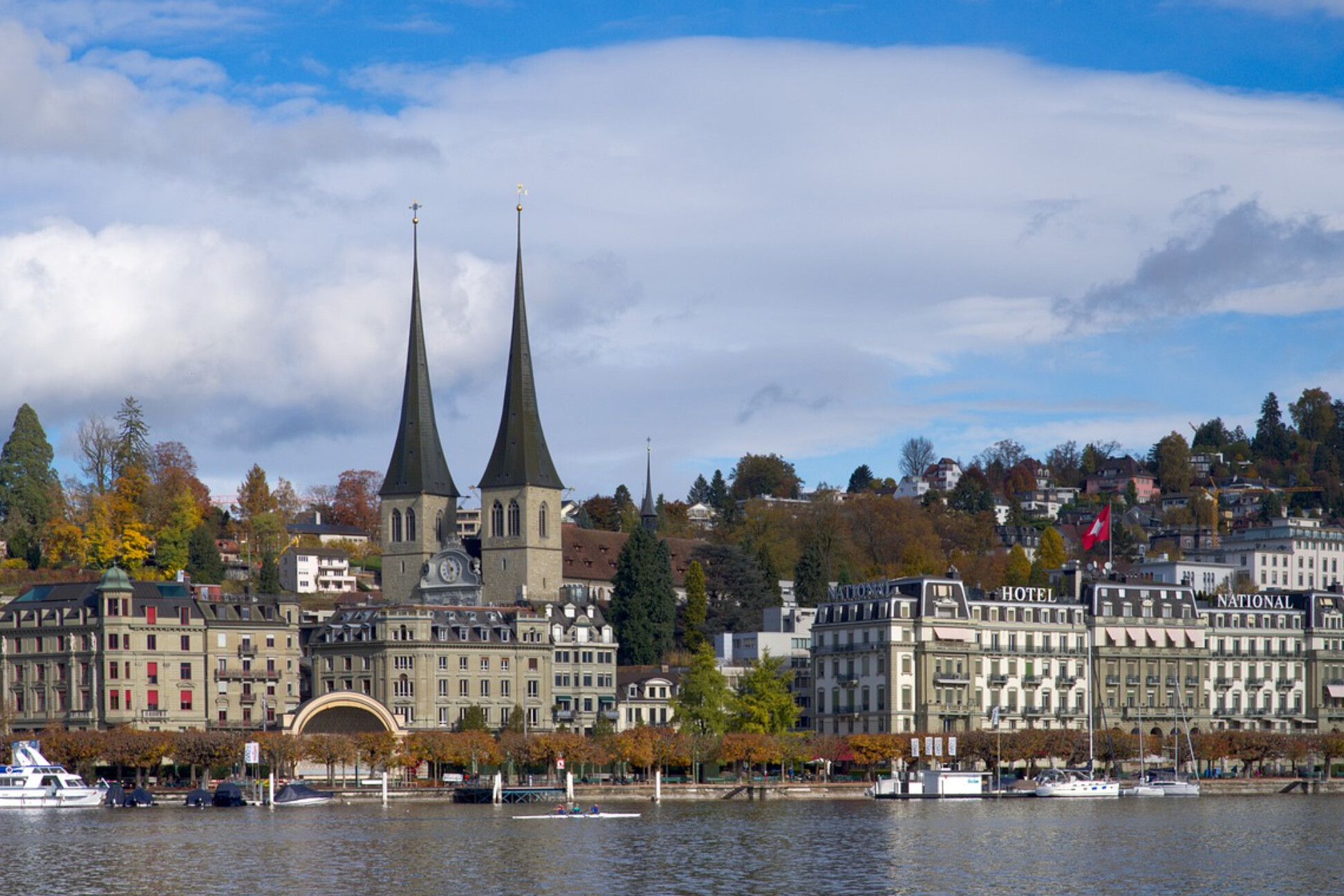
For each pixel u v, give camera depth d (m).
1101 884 198.25
